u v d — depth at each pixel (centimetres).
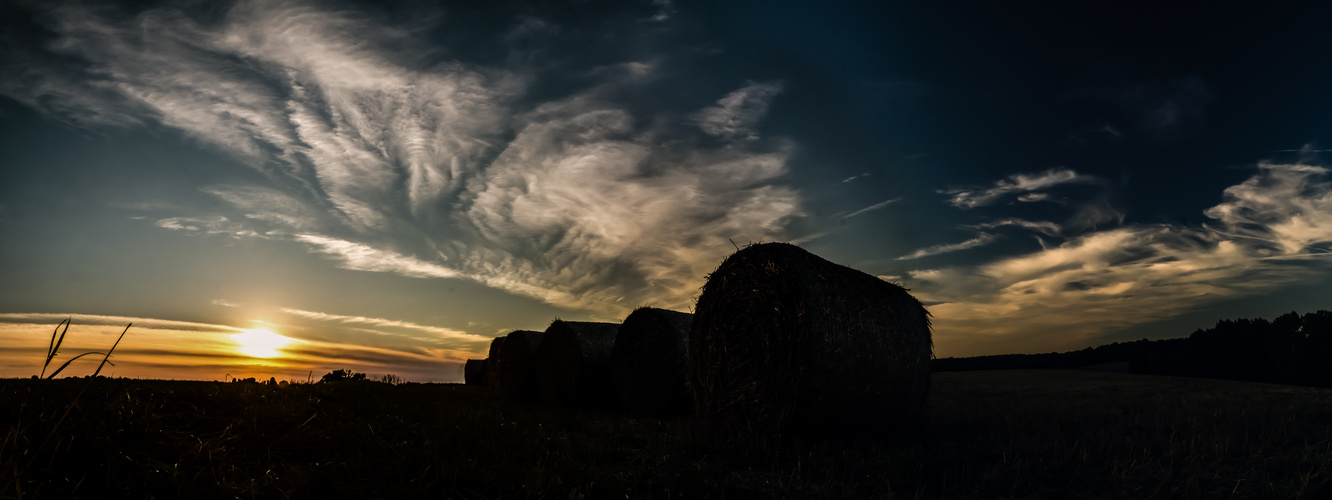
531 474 504
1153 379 2452
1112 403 1249
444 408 1010
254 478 450
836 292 819
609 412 1313
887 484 537
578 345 1398
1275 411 998
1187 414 971
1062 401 1323
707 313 947
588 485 488
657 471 585
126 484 394
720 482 554
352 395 965
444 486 462
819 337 787
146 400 566
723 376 906
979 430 859
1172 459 616
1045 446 678
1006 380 2417
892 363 839
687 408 1233
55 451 398
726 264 921
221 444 488
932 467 591
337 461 508
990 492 522
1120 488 529
